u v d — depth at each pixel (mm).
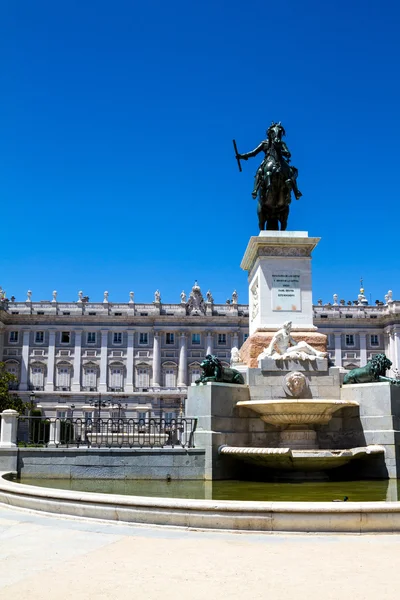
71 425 16547
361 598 5055
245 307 98125
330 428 14805
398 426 14078
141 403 93938
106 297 97750
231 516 7742
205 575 5738
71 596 5113
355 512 7598
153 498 8352
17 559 6324
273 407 14023
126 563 6164
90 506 8508
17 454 13703
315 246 16359
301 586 5379
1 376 59969
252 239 16141
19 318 96500
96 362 95812
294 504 7746
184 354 95812
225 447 13703
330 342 98250
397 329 95312
